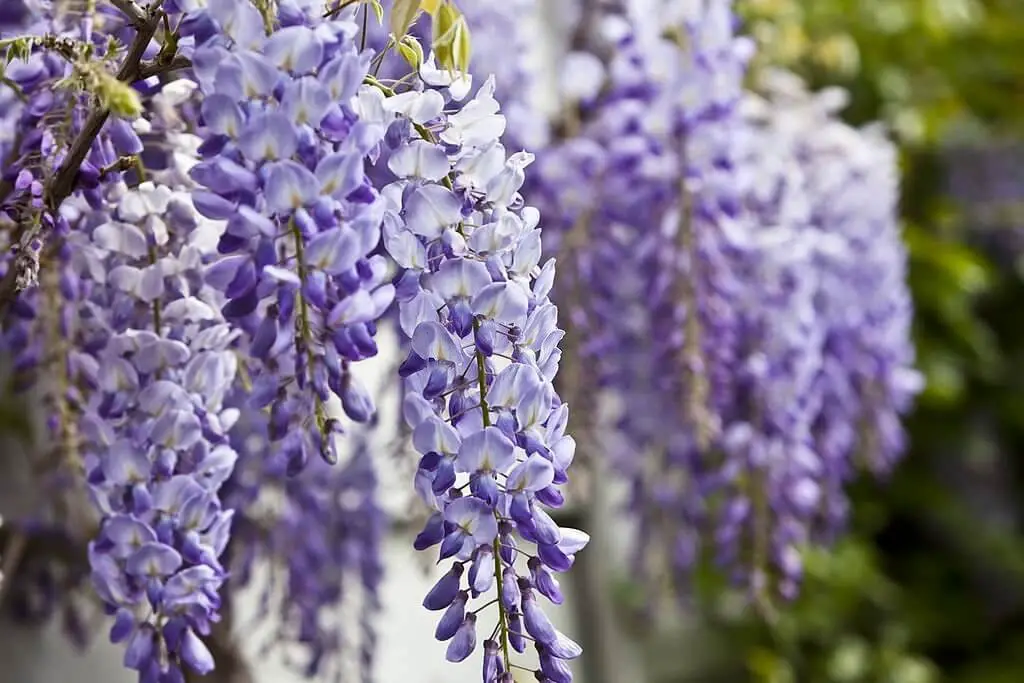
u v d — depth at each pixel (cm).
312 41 79
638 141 144
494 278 82
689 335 144
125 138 86
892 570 314
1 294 90
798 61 233
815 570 265
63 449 102
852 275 180
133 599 85
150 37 85
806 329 156
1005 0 287
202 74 79
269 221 78
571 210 146
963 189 297
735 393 155
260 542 134
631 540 189
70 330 99
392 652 181
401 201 83
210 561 85
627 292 152
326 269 79
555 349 83
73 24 92
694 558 177
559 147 148
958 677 302
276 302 82
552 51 188
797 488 154
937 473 315
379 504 146
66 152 88
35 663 139
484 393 81
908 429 310
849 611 279
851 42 253
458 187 83
